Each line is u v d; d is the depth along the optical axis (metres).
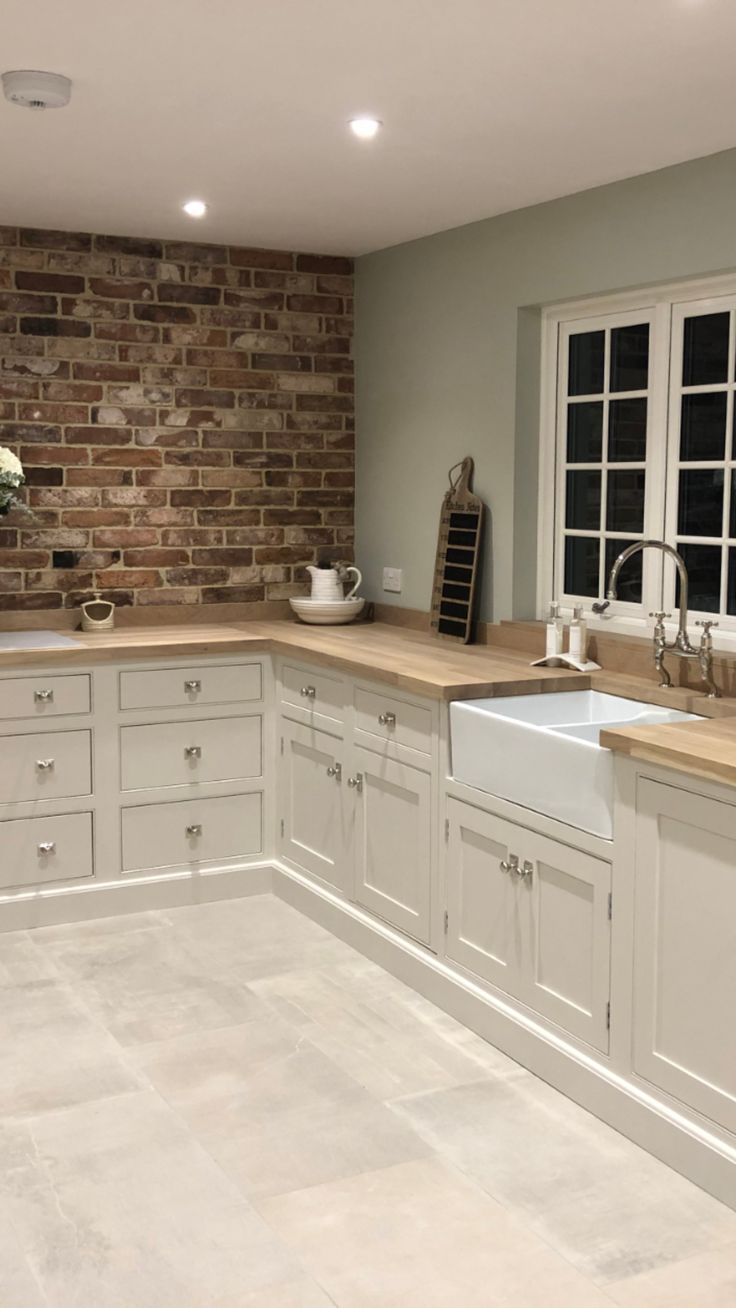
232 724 4.41
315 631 4.63
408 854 3.67
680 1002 2.62
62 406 4.60
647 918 2.69
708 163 3.36
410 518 4.75
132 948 3.97
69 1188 2.60
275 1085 3.05
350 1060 3.18
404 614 4.79
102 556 4.71
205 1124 2.86
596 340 4.00
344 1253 2.37
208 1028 3.37
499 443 4.24
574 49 2.58
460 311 4.39
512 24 2.45
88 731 4.19
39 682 4.09
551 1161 2.69
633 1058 2.77
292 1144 2.77
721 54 2.61
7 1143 2.77
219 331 4.81
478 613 4.38
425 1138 2.80
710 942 2.53
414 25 2.46
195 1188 2.60
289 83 2.82
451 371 4.46
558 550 4.21
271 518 4.98
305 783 4.29
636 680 3.54
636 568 3.89
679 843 2.59
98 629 4.59
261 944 4.01
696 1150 2.58
